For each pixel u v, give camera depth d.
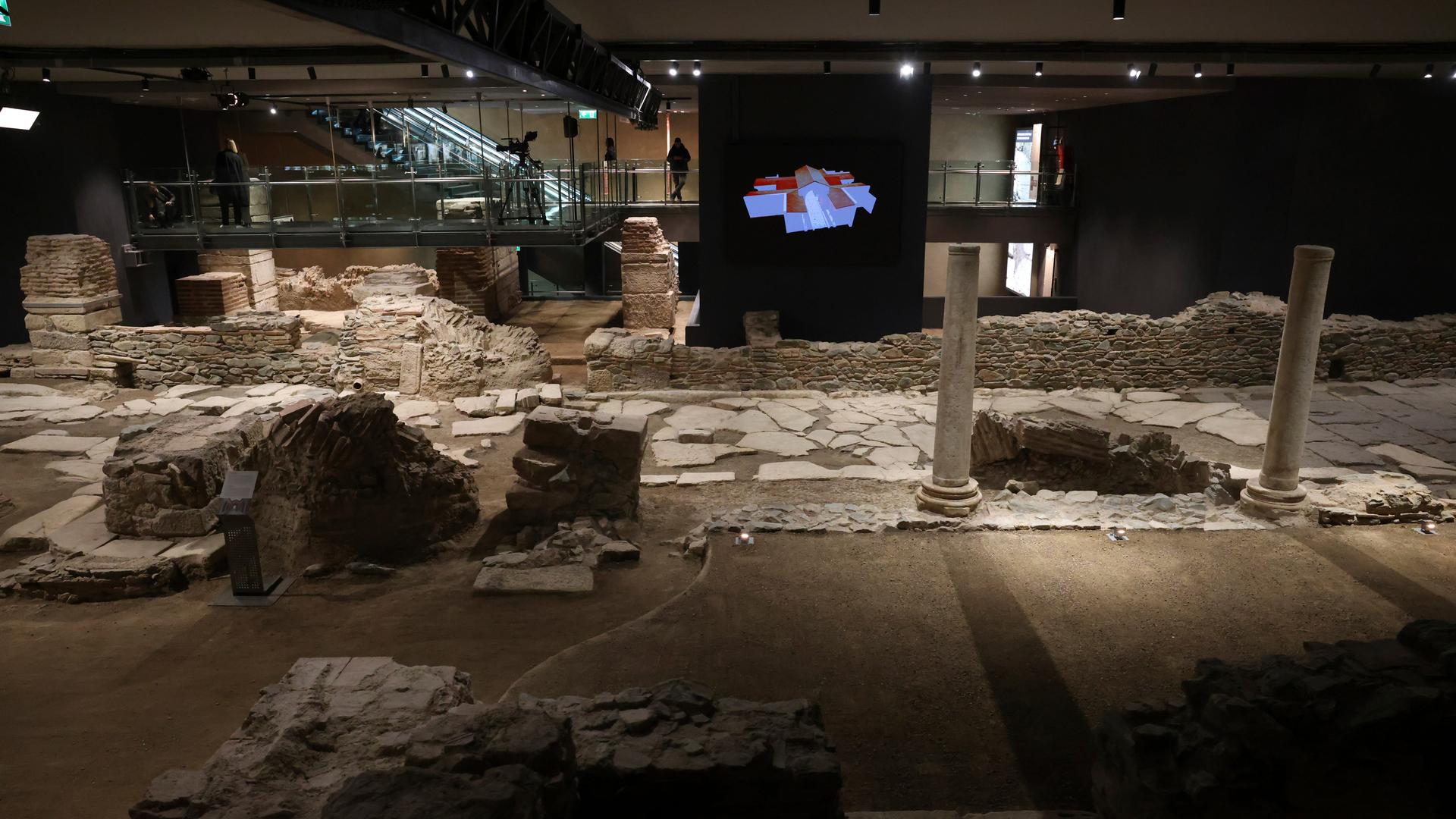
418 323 14.02
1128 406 13.42
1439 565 7.61
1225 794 3.90
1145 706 4.49
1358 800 3.93
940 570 7.59
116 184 17.77
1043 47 12.77
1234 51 12.70
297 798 3.84
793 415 12.98
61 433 12.15
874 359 14.08
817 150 14.98
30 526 8.89
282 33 10.89
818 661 6.22
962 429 8.60
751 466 11.02
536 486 8.91
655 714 4.29
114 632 6.98
